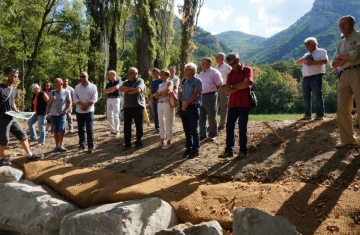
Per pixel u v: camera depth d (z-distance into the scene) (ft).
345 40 14.65
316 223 10.02
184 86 18.76
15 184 17.03
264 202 11.64
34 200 15.03
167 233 10.74
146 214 12.10
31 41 89.51
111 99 27.32
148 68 49.19
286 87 220.23
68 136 29.48
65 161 21.53
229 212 11.54
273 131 18.25
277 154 16.26
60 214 14.08
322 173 13.23
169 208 12.47
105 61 62.95
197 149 18.42
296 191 12.07
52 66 96.27
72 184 16.69
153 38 48.88
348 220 9.83
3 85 20.49
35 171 19.85
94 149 23.67
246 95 16.29
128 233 11.24
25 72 85.15
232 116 17.07
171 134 21.11
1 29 73.72
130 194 13.92
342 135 15.24
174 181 14.92
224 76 23.16
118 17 60.13
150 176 16.55
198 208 12.12
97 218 11.92
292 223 9.55
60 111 23.79
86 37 74.79
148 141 23.93
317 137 17.49
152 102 26.43
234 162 16.39
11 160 22.53
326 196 11.38
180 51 38.14
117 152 22.21
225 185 13.64
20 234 14.92
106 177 17.02
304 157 15.17
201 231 10.20
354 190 11.37
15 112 20.83
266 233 9.56
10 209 15.67
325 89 215.51
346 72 14.49
